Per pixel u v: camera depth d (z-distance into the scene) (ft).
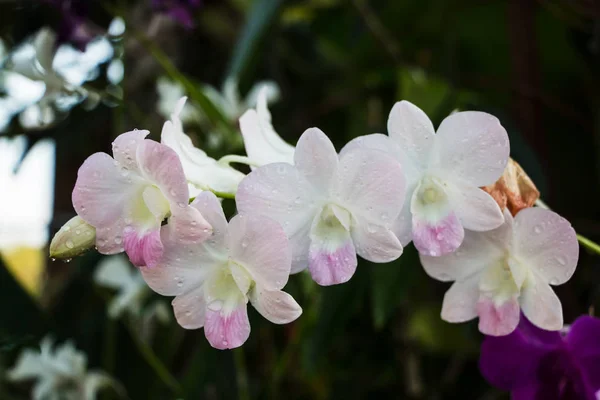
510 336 1.54
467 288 1.52
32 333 1.97
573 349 1.52
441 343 2.55
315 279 1.40
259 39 2.18
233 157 1.51
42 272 2.77
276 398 2.27
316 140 1.39
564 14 2.40
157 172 1.34
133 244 1.37
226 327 1.40
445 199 1.44
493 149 1.42
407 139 1.44
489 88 2.56
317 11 2.95
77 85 2.20
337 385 2.64
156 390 2.16
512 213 1.48
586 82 2.52
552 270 1.45
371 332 2.59
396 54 2.46
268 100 2.64
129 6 2.54
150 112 2.52
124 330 2.23
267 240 1.36
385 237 1.40
